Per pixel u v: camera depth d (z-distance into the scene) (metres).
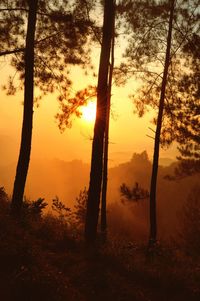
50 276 8.78
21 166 16.06
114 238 17.09
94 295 9.12
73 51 17.47
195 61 20.45
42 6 16.81
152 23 20.36
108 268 11.00
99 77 14.29
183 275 11.30
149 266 12.02
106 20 14.36
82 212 21.27
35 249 10.67
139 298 9.42
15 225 12.30
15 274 8.58
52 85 17.83
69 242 12.91
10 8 16.62
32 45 16.06
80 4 17.08
